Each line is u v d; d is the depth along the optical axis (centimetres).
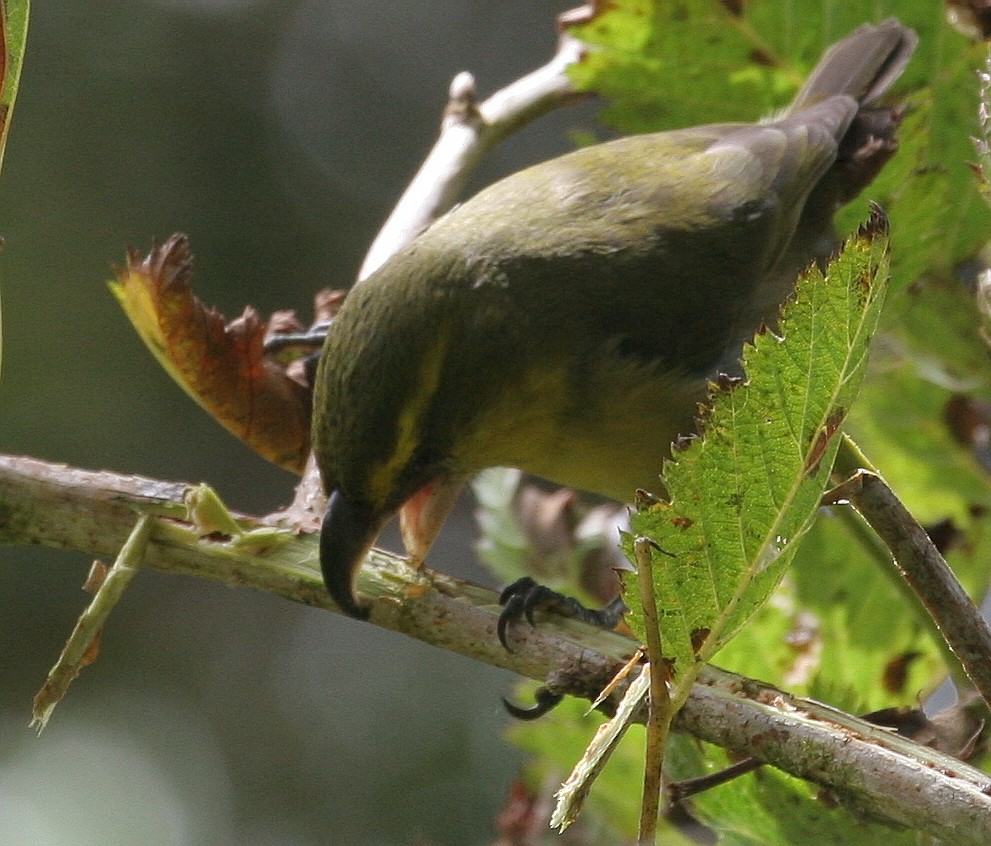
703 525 434
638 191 867
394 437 730
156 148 1798
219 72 1856
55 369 1688
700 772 579
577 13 853
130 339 1717
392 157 1948
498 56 2081
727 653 683
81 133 1777
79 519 583
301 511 657
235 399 718
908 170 802
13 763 1623
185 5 1866
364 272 823
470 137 860
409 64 2028
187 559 590
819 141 882
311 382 752
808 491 434
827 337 432
